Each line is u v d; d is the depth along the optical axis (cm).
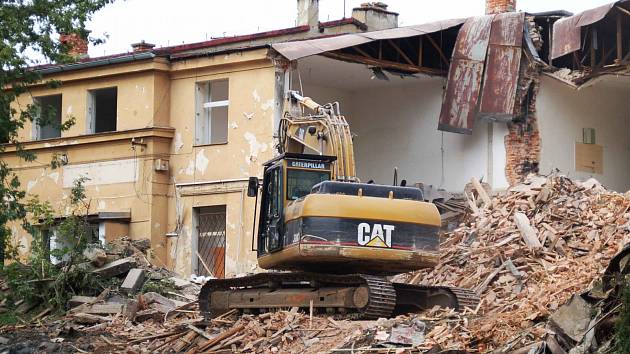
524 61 3234
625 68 3069
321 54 3228
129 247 3052
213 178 3388
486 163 3319
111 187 3547
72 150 3647
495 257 2447
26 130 3769
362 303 2111
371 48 3394
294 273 2284
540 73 3234
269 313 2239
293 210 2194
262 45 3253
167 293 2773
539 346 1664
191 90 3456
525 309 1959
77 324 2550
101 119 3778
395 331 1911
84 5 2702
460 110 3234
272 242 2258
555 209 2592
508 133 3272
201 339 2191
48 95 3744
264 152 3266
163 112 3500
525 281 2311
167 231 3475
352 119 3725
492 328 1848
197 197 3419
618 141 3484
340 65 3372
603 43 3247
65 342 2334
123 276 2842
